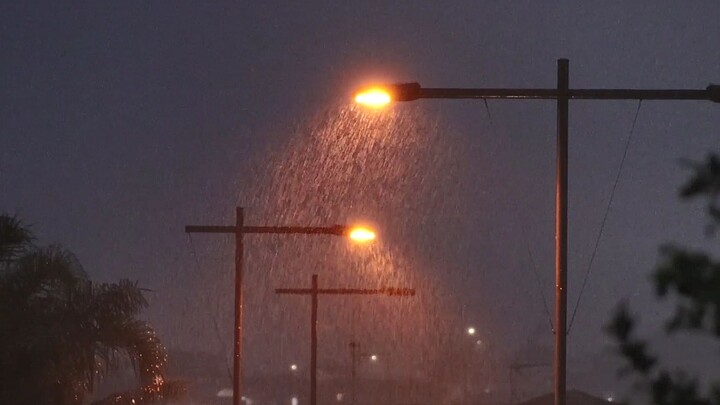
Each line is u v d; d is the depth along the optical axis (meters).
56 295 43.41
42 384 42.44
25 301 43.06
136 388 46.88
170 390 45.72
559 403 36.28
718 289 15.11
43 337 41.94
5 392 42.25
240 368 59.09
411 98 35.41
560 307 36.47
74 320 42.91
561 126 36.22
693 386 15.48
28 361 42.28
